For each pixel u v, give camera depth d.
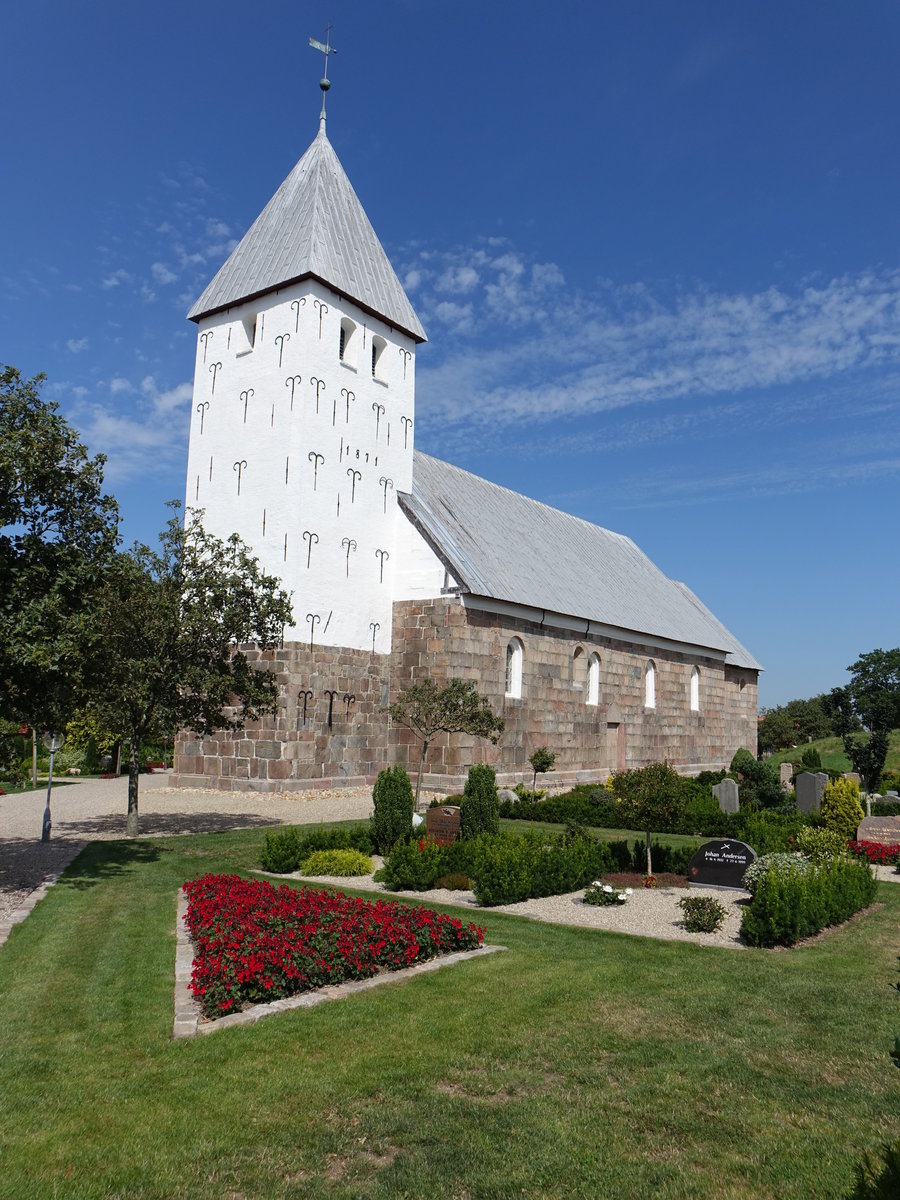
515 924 11.77
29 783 33.81
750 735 50.75
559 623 32.91
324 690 27.56
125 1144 5.49
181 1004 8.01
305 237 29.05
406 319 32.19
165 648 18.95
